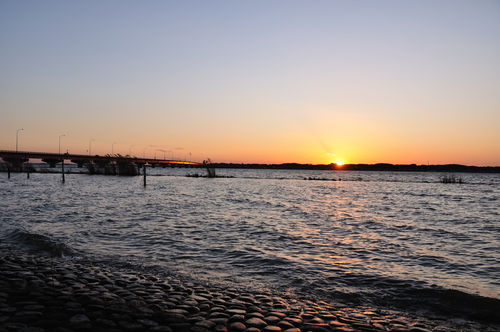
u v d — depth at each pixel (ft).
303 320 21.85
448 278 33.01
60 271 30.63
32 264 32.89
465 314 24.35
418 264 38.37
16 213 73.31
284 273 34.06
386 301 26.78
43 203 93.76
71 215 71.87
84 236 50.42
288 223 69.05
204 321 20.15
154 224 63.16
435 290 28.89
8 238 47.52
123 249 43.06
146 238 50.24
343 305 25.81
